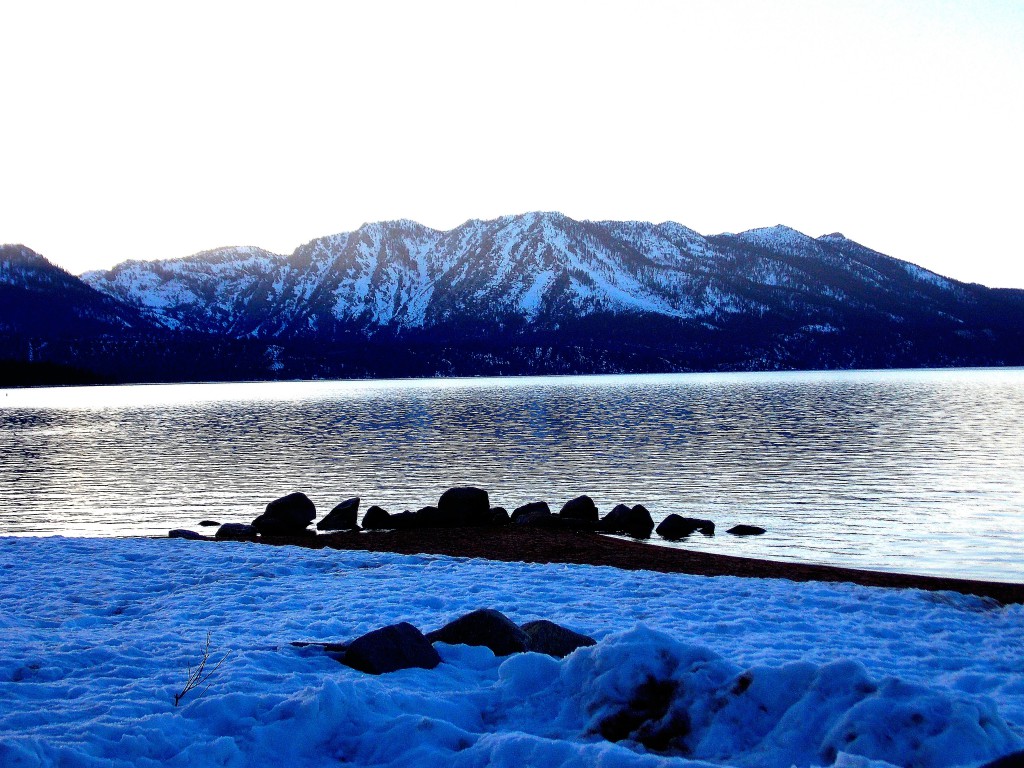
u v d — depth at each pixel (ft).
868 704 16.29
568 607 38.37
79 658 25.04
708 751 16.52
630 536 79.20
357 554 54.90
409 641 24.48
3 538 60.85
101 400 505.66
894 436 184.03
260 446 190.49
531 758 15.43
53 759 15.58
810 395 401.70
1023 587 50.42
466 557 56.08
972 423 218.18
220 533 74.08
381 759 16.72
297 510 80.74
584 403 364.79
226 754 16.57
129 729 17.49
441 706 19.40
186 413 347.36
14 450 186.39
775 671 17.89
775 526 84.17
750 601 40.68
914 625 36.14
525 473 132.36
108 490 120.47
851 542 75.51
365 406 378.73
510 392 519.60
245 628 32.40
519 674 20.62
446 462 150.82
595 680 19.02
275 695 19.51
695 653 19.07
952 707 16.03
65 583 43.37
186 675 22.85
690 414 274.98
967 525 83.05
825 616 37.63
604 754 14.96
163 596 40.52
